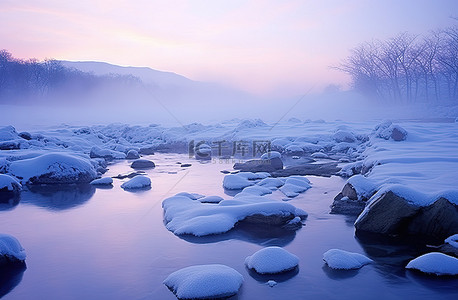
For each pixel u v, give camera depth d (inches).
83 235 296.7
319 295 196.9
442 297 192.4
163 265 237.6
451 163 414.9
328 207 367.2
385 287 203.9
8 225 327.3
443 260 217.8
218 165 684.7
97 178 553.9
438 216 272.1
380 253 251.3
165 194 440.1
